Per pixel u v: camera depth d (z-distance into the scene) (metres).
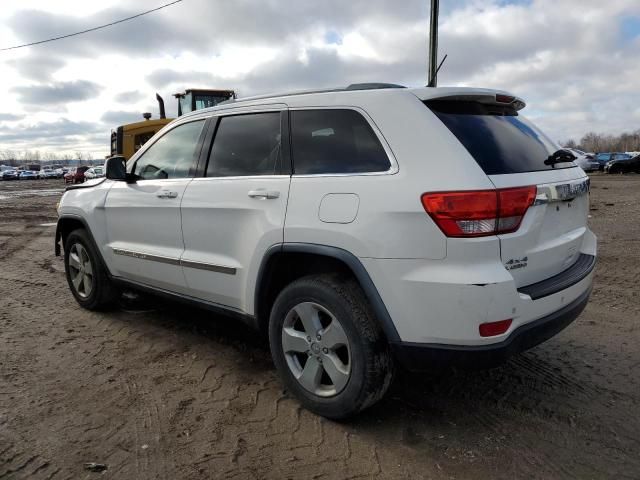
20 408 3.11
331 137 3.01
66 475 2.48
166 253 3.91
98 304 4.93
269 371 3.67
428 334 2.55
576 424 2.95
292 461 2.60
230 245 3.40
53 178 71.62
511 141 2.92
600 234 9.19
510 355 2.57
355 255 2.70
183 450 2.69
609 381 3.49
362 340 2.72
